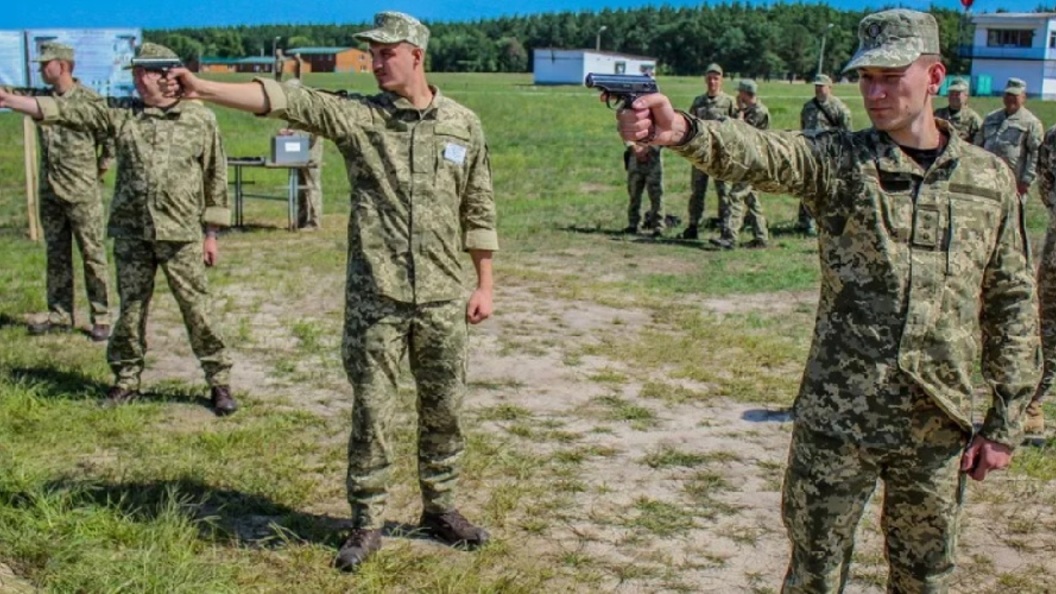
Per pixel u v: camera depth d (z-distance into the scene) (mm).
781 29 106125
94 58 14055
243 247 12047
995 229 2898
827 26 104312
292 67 13000
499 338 7891
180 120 5789
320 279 10164
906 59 2730
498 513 4641
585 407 6266
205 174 5938
